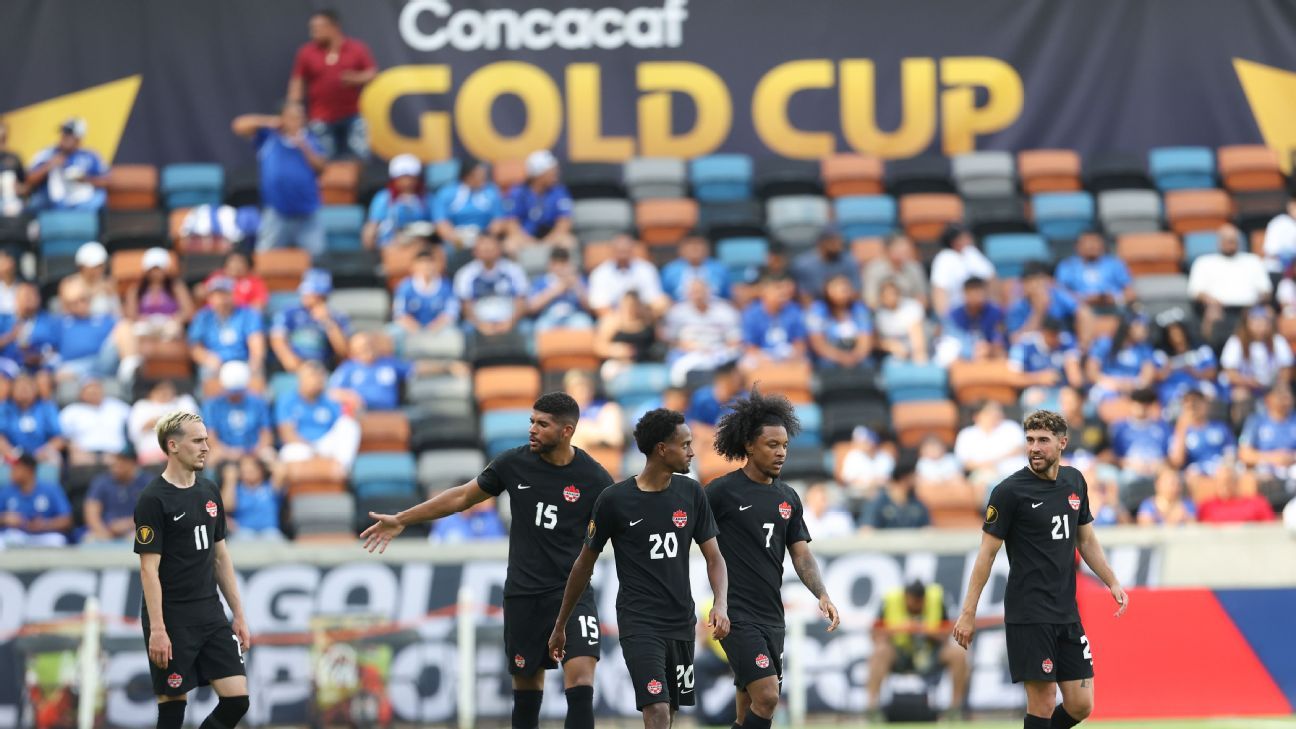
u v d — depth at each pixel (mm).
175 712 29641
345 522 53469
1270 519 54062
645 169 70875
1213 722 44531
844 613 48625
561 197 68250
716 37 71562
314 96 69062
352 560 48125
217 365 59062
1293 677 45875
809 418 58156
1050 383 61031
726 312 62500
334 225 68438
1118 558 49594
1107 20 72062
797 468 56000
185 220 66938
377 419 57281
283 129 65750
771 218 69812
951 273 65750
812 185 71188
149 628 28875
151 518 29078
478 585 48562
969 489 54219
